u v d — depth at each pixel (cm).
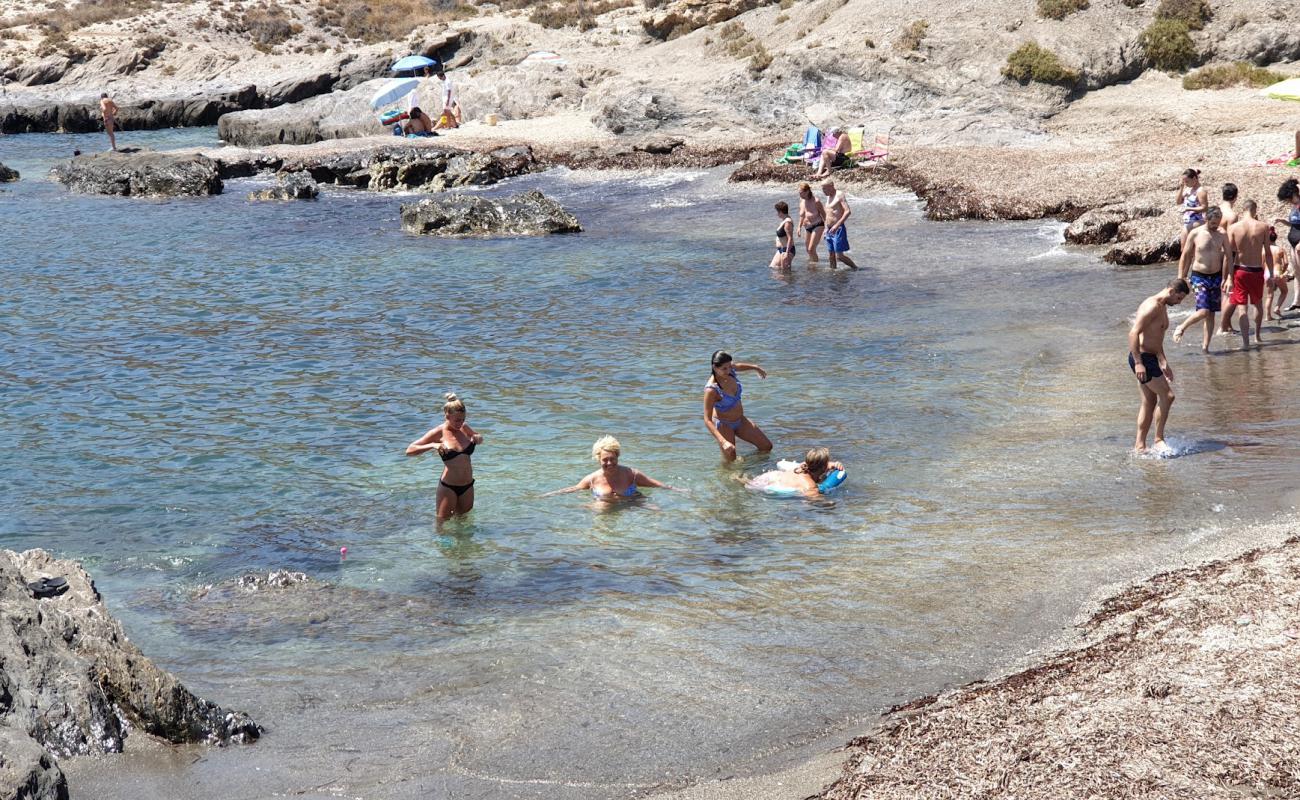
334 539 1059
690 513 1084
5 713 651
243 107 6412
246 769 666
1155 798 532
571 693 750
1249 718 593
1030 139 3672
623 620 859
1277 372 1411
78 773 652
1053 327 1739
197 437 1386
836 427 1323
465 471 1102
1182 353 1545
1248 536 925
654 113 4375
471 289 2273
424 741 696
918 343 1692
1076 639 775
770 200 3212
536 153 4200
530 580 947
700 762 657
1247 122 3375
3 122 6172
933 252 2414
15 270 2577
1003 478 1118
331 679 786
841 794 584
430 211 3000
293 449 1334
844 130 3950
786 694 734
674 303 2069
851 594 881
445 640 841
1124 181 2792
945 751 609
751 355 1680
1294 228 1709
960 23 4247
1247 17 4097
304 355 1783
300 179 3788
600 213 3206
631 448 1284
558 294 2195
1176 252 2148
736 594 895
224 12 7519
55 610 750
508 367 1673
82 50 6988
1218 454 1130
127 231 3142
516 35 6253
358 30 7394
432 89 5306
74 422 1455
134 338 1922
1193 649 694
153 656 831
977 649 781
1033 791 550
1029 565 910
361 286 2339
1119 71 4038
